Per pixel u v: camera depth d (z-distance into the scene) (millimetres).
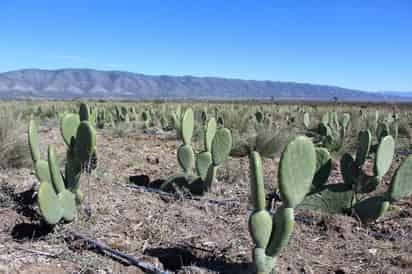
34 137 3980
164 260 3195
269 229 2727
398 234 3846
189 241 3471
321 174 4059
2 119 6012
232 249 3281
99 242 3326
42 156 5977
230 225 3861
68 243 3377
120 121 13312
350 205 4164
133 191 4883
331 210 4191
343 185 4168
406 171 3861
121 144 8750
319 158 4039
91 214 3811
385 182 5785
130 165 6414
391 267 3129
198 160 4871
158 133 11148
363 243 3570
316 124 12188
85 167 3977
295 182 2684
